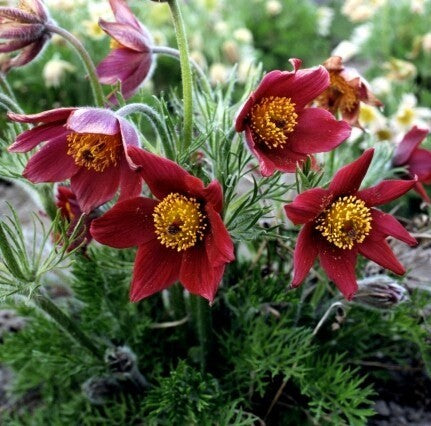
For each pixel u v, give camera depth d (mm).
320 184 271
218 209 199
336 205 219
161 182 205
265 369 276
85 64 256
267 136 218
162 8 684
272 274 308
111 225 209
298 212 208
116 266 286
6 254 234
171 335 309
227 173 223
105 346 306
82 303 324
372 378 334
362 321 297
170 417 270
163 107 228
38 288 261
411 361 340
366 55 722
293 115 220
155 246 215
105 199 213
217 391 278
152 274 215
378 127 407
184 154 231
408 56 650
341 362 309
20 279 240
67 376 299
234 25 753
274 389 301
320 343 305
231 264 309
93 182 215
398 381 335
